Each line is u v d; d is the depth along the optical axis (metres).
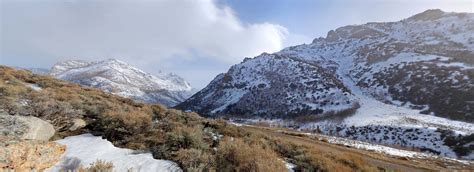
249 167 7.65
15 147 6.82
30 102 10.91
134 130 10.23
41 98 11.62
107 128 9.98
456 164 25.06
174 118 14.12
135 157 8.10
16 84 16.52
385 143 50.16
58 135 9.40
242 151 8.41
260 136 13.96
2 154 6.35
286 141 13.88
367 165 12.98
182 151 8.15
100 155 8.10
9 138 7.20
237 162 8.02
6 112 9.27
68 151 8.20
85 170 6.53
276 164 8.30
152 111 15.02
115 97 20.69
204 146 9.12
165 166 7.56
